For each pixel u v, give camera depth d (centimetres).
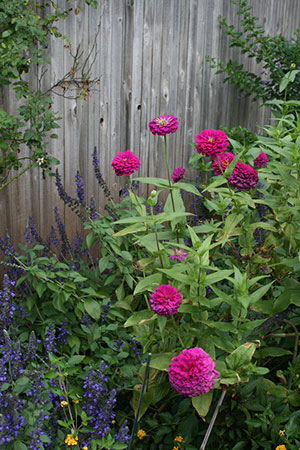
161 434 242
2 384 210
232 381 200
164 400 260
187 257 241
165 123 243
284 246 286
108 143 427
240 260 300
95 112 411
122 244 335
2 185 359
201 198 475
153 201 233
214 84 525
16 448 193
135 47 430
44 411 211
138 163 267
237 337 228
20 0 327
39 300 302
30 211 381
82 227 419
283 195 273
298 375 251
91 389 225
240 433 238
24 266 287
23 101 362
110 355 271
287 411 236
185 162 505
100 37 402
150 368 246
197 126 515
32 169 376
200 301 216
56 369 234
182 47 475
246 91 568
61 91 385
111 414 223
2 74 322
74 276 284
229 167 243
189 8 473
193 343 258
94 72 403
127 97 433
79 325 298
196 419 242
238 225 281
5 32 319
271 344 282
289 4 617
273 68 553
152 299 199
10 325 262
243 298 208
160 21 446
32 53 334
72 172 404
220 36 522
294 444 232
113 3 405
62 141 393
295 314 287
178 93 482
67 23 378
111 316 298
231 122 563
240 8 536
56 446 218
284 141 258
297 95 558
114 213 336
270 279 295
